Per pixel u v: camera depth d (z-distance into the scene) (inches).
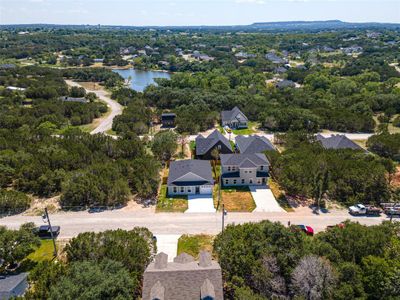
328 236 1382.9
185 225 1744.6
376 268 1148.5
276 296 1118.4
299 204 1978.3
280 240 1295.5
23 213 1849.2
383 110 4138.8
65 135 2874.0
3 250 1338.6
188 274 1089.4
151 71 7849.4
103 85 6156.5
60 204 1940.2
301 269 1149.1
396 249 1259.8
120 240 1311.5
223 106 4192.9
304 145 2610.7
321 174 2033.7
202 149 2635.3
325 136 3255.4
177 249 1541.6
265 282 1165.7
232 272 1221.7
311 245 1309.1
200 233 1673.2
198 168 2170.3
